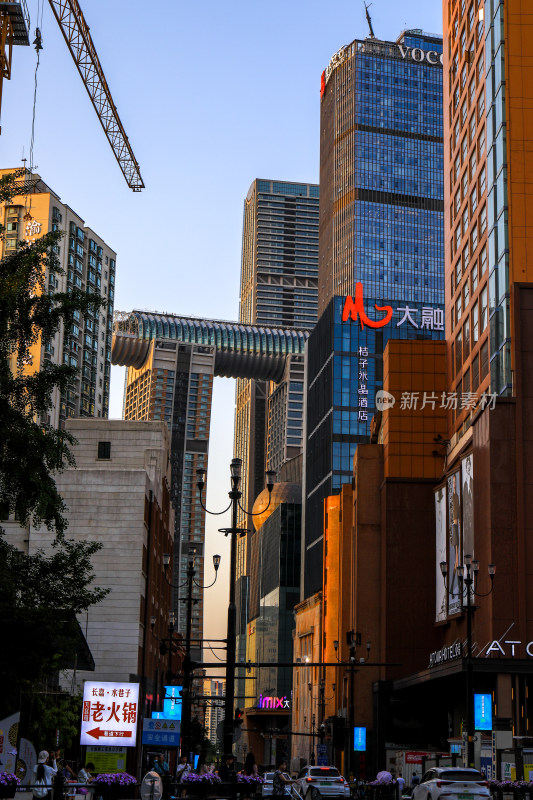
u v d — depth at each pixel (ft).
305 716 594.24
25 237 560.61
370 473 391.45
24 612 116.67
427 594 362.74
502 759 189.88
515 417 279.08
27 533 275.59
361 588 380.78
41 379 122.21
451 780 132.46
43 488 118.11
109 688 167.02
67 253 580.71
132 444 322.75
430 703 349.61
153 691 304.30
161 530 341.41
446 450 369.71
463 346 343.67
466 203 347.15
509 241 292.61
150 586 288.71
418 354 382.42
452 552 320.70
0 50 269.03
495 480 275.39
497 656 260.01
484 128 323.16
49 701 216.74
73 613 129.39
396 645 358.23
